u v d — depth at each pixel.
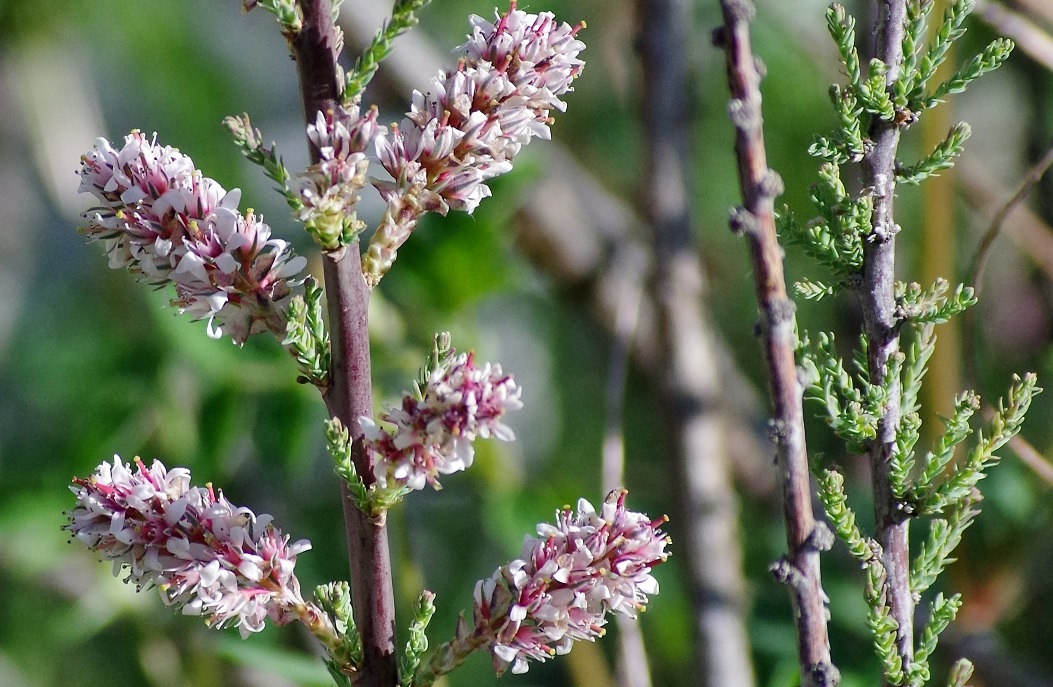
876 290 0.75
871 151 0.75
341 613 0.74
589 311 1.12
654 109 0.91
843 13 0.74
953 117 1.06
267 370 0.93
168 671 0.99
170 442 1.00
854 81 0.74
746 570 0.99
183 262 0.73
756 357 1.24
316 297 0.74
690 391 0.88
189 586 0.73
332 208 0.73
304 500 1.15
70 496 1.01
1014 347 1.05
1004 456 0.89
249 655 0.82
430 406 0.73
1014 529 0.88
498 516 0.89
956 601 0.75
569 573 0.73
